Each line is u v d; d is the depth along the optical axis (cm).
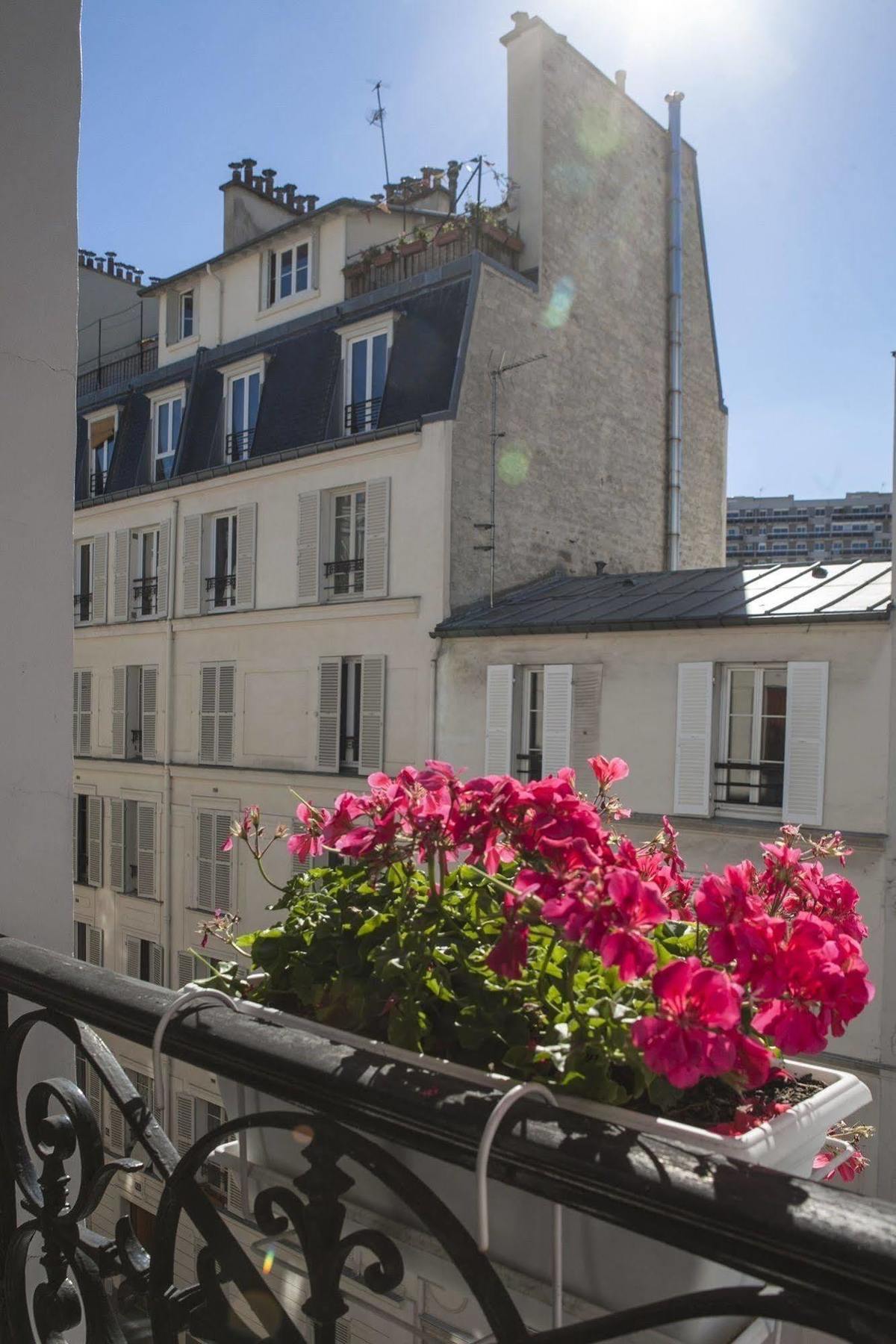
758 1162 120
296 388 2142
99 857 2502
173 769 2298
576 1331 93
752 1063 117
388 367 1966
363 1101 111
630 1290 125
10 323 221
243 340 2316
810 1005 124
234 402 2300
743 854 1466
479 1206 97
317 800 2012
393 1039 146
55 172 230
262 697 2130
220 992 155
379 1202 150
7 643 218
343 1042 147
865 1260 74
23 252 223
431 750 1817
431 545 1839
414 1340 156
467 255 1950
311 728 2028
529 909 134
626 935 119
